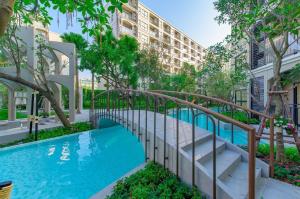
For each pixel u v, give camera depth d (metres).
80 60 15.31
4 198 2.26
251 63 12.53
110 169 5.48
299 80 8.50
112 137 9.05
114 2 2.43
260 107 10.77
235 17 6.59
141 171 3.63
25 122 11.88
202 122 9.67
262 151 5.07
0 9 1.28
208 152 3.72
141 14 35.41
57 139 8.40
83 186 4.50
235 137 8.05
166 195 2.78
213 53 11.33
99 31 3.08
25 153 6.79
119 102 7.82
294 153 4.92
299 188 3.34
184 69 29.20
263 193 3.16
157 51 21.42
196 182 2.97
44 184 4.60
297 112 9.09
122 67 15.53
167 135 4.30
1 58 12.64
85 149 7.31
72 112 11.91
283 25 4.65
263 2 5.50
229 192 2.57
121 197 2.96
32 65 10.48
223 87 14.95
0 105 20.61
